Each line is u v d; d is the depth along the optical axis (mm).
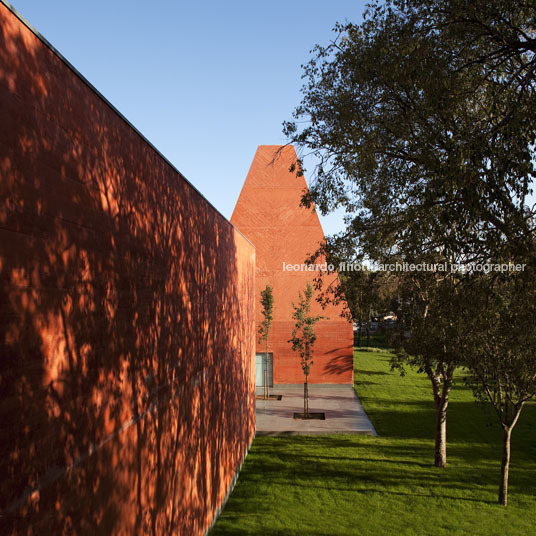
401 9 7211
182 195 6711
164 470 5867
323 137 8906
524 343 7957
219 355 9617
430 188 7164
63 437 3414
